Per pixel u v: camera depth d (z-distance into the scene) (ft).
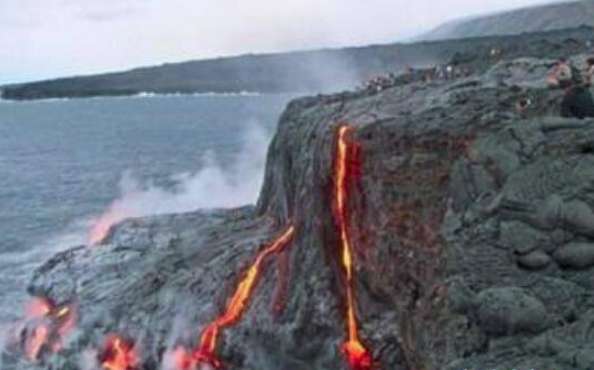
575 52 126.41
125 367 108.37
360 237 79.15
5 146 626.23
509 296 49.26
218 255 116.67
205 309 103.81
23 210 290.97
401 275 70.23
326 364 83.71
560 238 53.42
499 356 47.34
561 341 46.34
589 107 65.92
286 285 94.53
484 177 61.46
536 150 60.08
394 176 73.97
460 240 57.57
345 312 82.99
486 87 90.22
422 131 74.54
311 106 123.44
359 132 81.10
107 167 459.32
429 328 54.24
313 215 92.84
